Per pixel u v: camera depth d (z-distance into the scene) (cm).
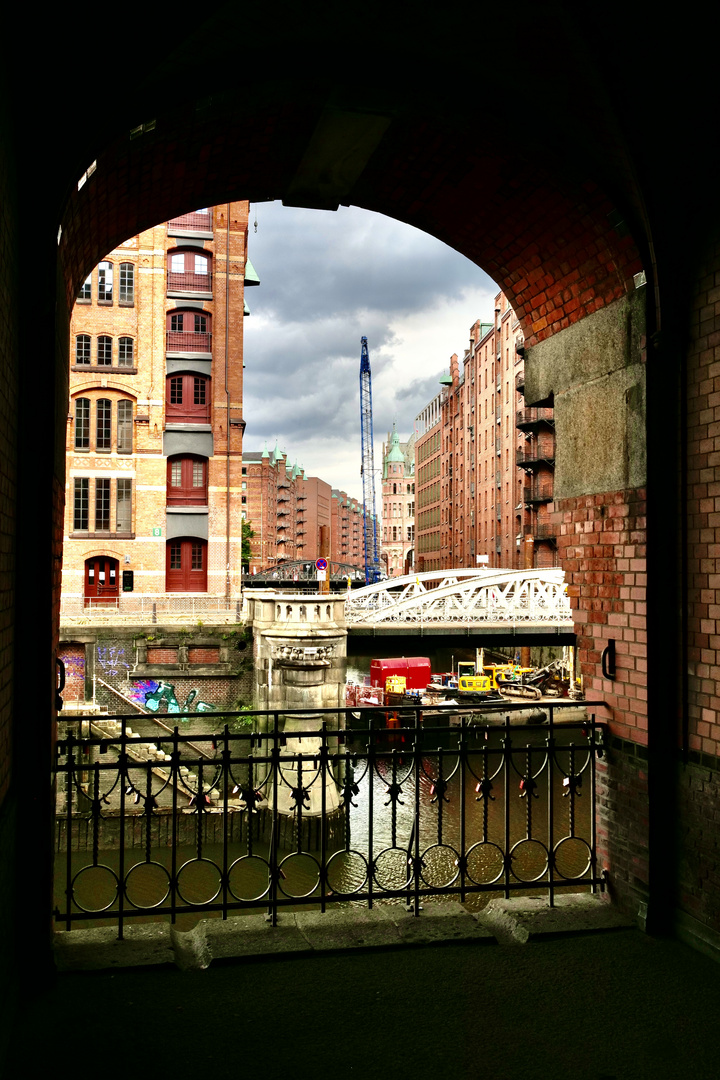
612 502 544
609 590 550
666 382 505
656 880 502
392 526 16338
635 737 520
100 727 2270
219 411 3366
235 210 3400
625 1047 372
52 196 386
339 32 452
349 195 628
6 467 343
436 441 8762
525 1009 405
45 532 401
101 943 470
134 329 3259
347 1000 412
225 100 467
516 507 5191
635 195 489
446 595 3259
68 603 3170
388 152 555
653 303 502
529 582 3334
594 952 473
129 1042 369
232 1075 344
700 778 479
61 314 445
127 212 549
